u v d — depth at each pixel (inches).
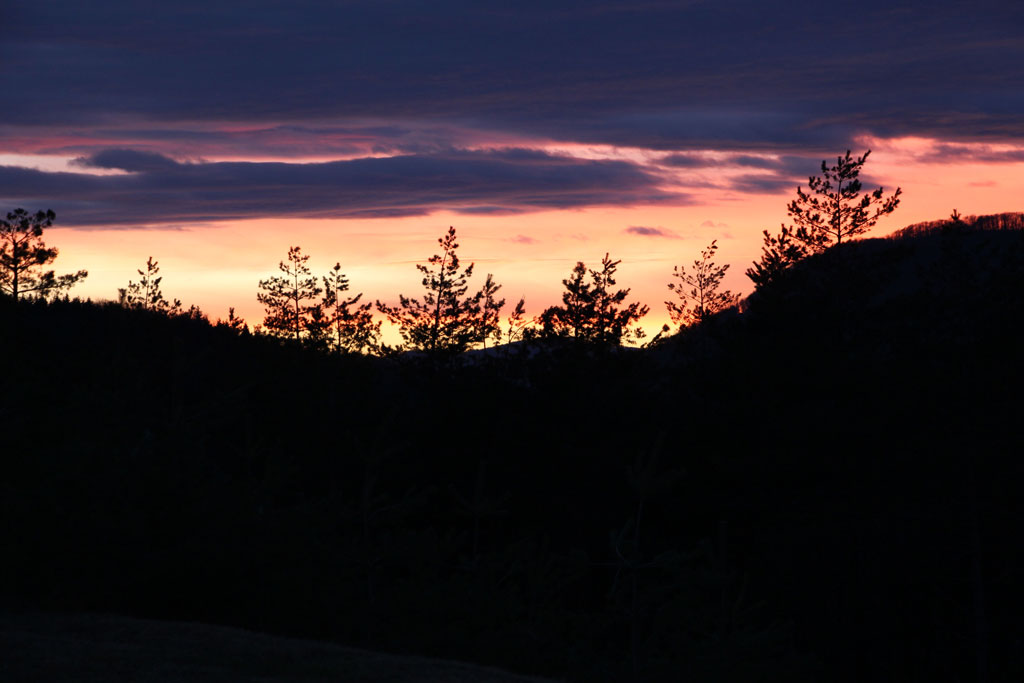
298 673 427.2
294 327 2450.8
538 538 1354.6
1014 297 1291.8
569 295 1818.4
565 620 684.7
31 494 595.2
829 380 1409.9
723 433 1434.5
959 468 1194.0
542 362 1579.7
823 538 1254.9
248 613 606.2
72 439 661.9
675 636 649.6
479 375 1560.0
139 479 592.7
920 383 1270.9
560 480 1386.6
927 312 1357.0
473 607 684.1
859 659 1183.6
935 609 1205.1
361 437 1408.7
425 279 2230.6
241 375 1411.2
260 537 605.0
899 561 1216.2
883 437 1293.1
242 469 871.7
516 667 626.5
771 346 1521.9
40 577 575.2
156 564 572.1
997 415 1200.8
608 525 1349.7
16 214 2130.9
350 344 2475.4
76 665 406.0
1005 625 1183.6
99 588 570.6
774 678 640.4
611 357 1663.4
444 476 1387.8
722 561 708.0
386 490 1349.7
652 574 761.6
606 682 614.2
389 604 669.9
